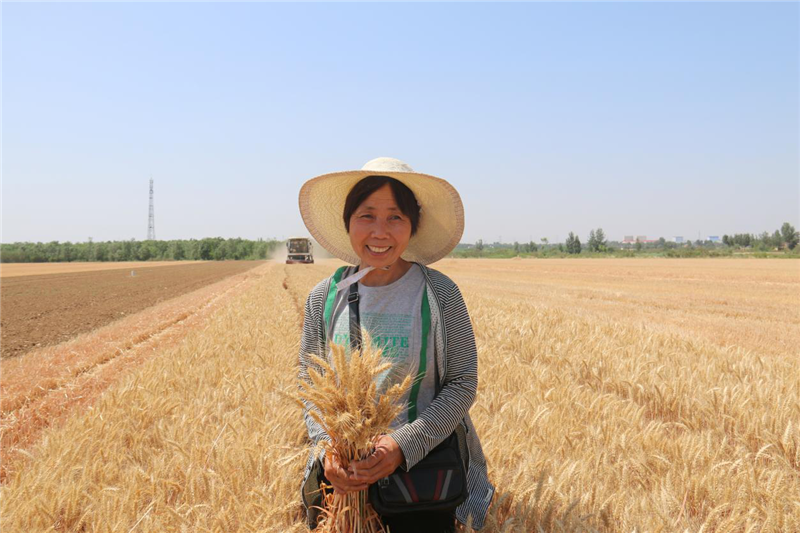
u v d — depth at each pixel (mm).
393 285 2340
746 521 2471
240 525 2400
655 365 6270
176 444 3170
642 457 3225
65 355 9586
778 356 7555
